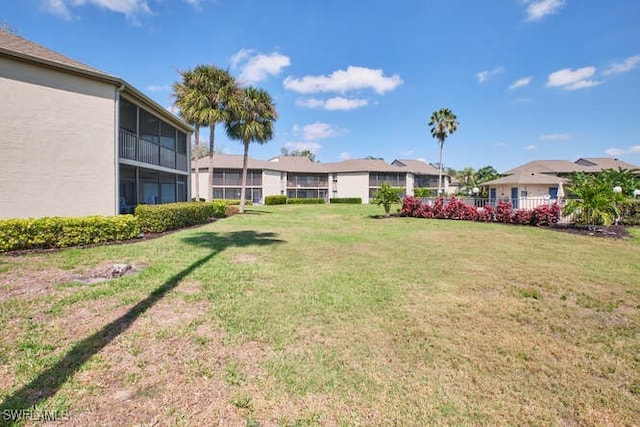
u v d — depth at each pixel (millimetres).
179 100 21031
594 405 2570
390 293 5117
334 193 48688
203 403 2477
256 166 41406
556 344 3543
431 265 7035
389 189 19359
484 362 3160
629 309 4582
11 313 3957
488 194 29203
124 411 2355
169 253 7684
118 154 11688
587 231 12594
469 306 4617
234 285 5312
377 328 3857
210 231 12172
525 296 5070
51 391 2549
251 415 2365
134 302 4434
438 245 9570
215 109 20141
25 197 9914
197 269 6234
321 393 2637
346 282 5672
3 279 5352
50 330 3555
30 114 9977
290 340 3508
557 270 6648
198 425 2244
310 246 9188
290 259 7418
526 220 15039
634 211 14812
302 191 47562
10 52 9367
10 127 9664
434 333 3754
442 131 39094
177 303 4457
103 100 11289
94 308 4195
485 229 13438
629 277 6145
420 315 4270
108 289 4902
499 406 2535
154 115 15547
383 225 14969
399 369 3012
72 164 10695
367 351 3318
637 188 16328
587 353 3361
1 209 9547
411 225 14961
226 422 2283
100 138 11211
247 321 3947
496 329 3893
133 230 9844
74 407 2381
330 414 2398
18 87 9766
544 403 2580
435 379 2869
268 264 6855
